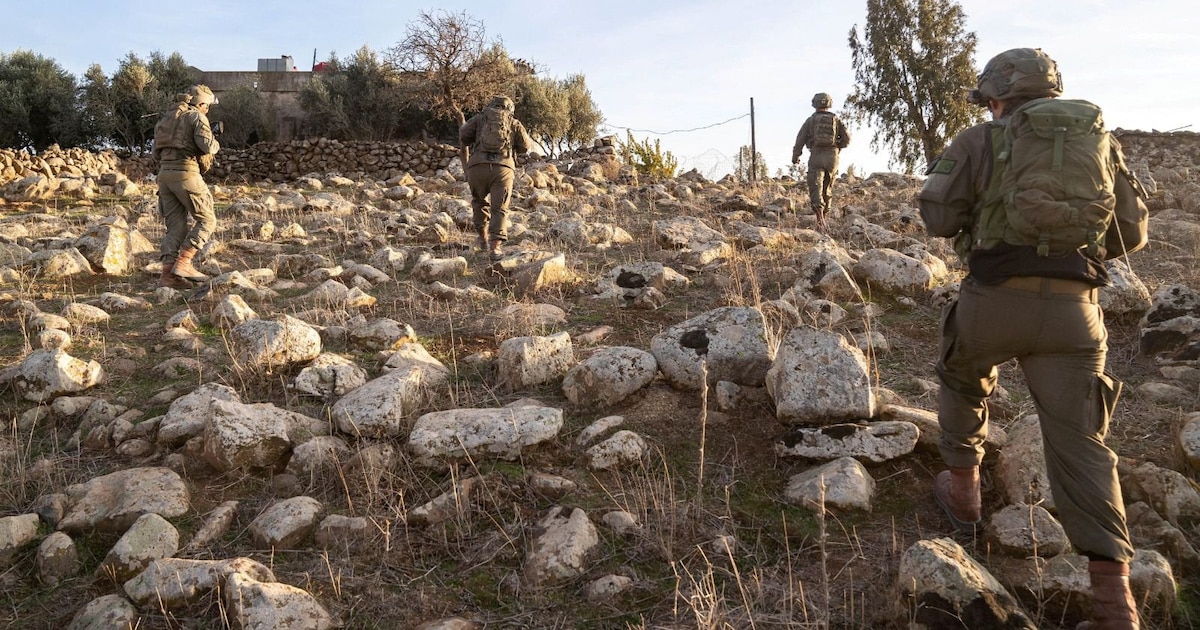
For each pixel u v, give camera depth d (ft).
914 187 45.42
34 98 80.23
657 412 12.44
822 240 26.12
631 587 8.71
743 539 9.59
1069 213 7.13
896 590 8.02
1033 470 9.61
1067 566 8.14
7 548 9.48
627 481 10.75
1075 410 7.37
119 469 11.32
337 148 67.92
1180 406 12.10
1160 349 14.33
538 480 10.55
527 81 87.71
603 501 10.30
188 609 8.52
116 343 15.93
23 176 42.68
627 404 12.66
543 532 9.64
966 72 100.32
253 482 10.88
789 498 10.26
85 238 23.20
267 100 89.86
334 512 10.19
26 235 27.35
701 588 8.47
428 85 71.00
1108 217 7.29
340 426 11.74
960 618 7.34
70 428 12.64
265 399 13.24
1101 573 7.11
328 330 16.35
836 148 30.25
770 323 15.87
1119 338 15.33
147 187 43.70
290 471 11.00
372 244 26.40
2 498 10.64
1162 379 13.34
